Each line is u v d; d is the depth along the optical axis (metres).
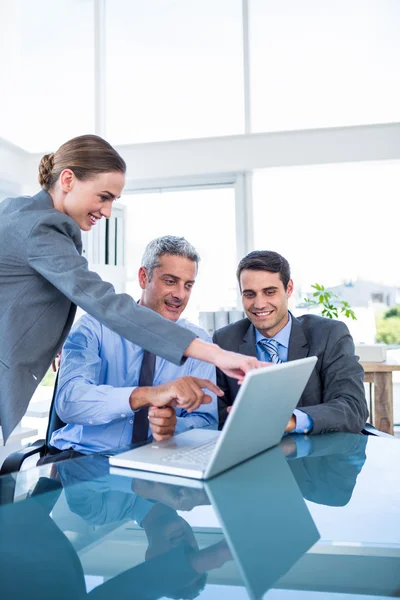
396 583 0.57
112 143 4.39
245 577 0.58
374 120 4.07
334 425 1.41
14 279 1.29
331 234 4.08
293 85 4.17
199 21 4.33
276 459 1.13
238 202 4.07
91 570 0.60
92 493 0.89
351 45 4.11
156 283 1.70
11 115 4.14
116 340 1.69
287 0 4.20
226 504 0.83
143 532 0.71
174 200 4.20
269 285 1.78
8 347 1.30
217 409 1.71
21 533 0.71
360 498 0.86
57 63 4.46
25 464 1.65
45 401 3.58
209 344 1.17
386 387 2.90
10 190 4.31
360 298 4.05
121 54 4.43
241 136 3.96
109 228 4.23
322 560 0.62
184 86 4.34
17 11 4.29
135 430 1.52
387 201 4.02
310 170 4.05
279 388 1.04
